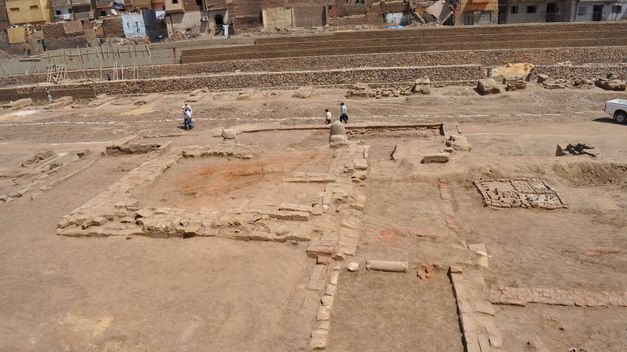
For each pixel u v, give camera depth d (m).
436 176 17.17
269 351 8.75
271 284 10.78
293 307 9.99
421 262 11.57
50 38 61.03
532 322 9.53
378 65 43.44
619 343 8.85
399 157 19.33
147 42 58.69
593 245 12.45
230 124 30.30
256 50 47.19
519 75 38.75
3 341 9.34
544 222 13.88
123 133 30.00
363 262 11.72
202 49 47.66
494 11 51.91
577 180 17.16
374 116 30.31
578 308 9.87
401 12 59.56
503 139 22.80
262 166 19.05
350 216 14.12
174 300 10.35
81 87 43.41
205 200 15.68
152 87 42.84
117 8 76.12
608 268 11.35
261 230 12.95
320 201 14.33
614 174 17.08
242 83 41.47
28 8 69.75
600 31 43.19
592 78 37.22
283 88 40.72
